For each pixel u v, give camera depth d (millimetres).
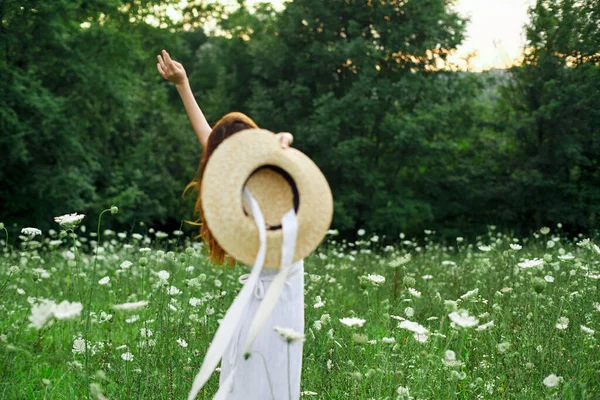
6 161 21250
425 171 29312
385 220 26250
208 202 2697
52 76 22750
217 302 5250
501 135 28344
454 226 29516
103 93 23141
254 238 2717
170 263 5660
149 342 4141
